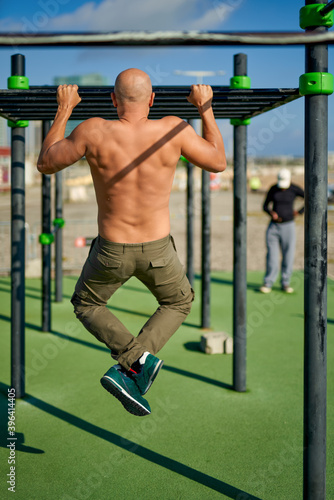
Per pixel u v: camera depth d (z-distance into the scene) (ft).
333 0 6.08
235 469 9.18
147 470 9.14
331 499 8.18
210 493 8.42
